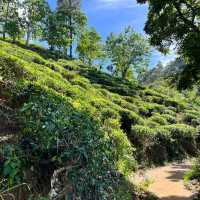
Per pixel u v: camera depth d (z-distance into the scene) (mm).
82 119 7961
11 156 5949
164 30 17047
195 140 28078
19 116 7492
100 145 7383
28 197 5844
